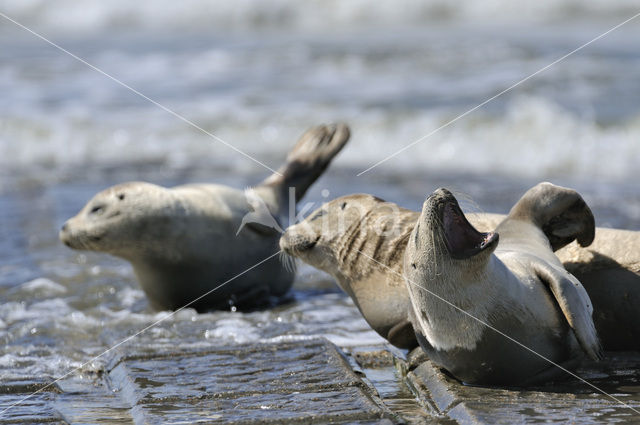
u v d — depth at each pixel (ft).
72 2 345.31
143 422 50.90
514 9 311.06
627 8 299.99
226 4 327.67
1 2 347.15
